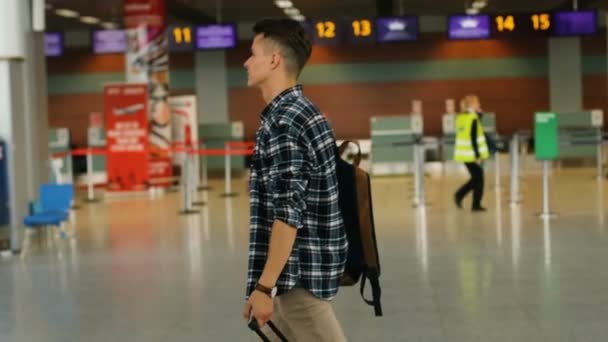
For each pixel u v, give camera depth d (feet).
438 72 88.63
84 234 41.65
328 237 10.60
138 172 60.64
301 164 10.18
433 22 88.38
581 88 87.30
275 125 10.28
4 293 27.32
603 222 38.83
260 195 10.76
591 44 86.79
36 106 41.50
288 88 10.69
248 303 10.33
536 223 39.32
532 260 29.86
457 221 41.24
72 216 50.08
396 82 88.99
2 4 35.32
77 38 92.63
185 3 74.18
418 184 50.24
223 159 79.20
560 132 67.87
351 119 89.40
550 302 23.40
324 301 10.80
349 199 11.12
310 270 10.57
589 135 63.00
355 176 11.16
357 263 11.12
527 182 61.67
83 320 23.17
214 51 90.53
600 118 73.20
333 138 10.62
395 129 73.20
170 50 71.10
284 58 10.66
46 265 32.65
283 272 10.51
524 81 87.97
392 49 89.04
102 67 92.63
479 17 66.95
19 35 35.70
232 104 90.94
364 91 89.30
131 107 60.13
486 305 23.31
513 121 88.33
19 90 35.99
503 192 54.80
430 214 44.57
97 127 76.48
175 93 91.35
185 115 66.49
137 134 60.29
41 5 39.73
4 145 35.47
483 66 88.28
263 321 10.27
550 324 21.07
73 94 92.89
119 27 91.09
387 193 57.31
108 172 60.80
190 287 27.12
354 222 11.12
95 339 21.09
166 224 44.62
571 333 20.17
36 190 40.27
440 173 74.13
